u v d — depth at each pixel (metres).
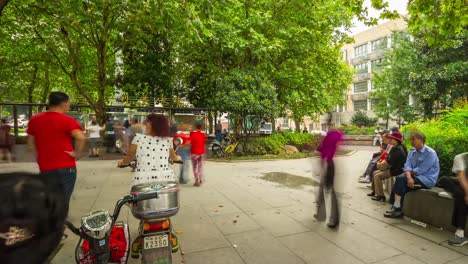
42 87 23.61
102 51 14.20
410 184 4.82
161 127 3.45
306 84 17.75
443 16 5.89
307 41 15.97
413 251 3.78
